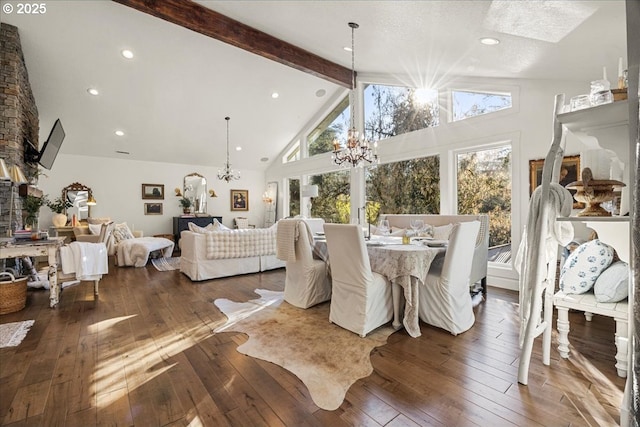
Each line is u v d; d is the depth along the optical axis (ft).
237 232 15.66
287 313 9.99
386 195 19.04
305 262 10.47
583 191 5.51
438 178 16.16
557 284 10.38
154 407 5.31
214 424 4.90
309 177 26.20
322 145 24.77
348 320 8.51
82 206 24.16
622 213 5.44
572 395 5.52
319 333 8.38
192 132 23.85
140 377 6.24
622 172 5.71
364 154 13.48
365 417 5.03
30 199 15.92
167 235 25.90
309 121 25.50
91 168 24.67
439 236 12.39
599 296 6.42
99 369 6.54
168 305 10.91
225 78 18.94
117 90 18.29
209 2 12.82
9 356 7.08
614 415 4.98
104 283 14.19
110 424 4.90
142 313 10.07
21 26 13.58
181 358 7.03
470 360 6.84
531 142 12.36
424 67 14.42
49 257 10.53
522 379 5.86
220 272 15.15
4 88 13.26
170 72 17.66
